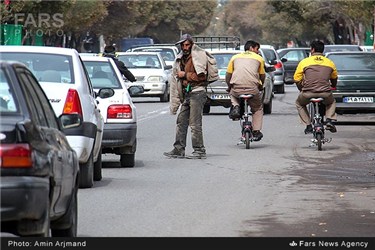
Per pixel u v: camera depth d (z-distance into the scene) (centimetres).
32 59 3238
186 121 4288
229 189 3281
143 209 2822
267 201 3017
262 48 10681
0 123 1800
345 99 6003
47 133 1969
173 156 4297
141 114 7325
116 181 3475
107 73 4169
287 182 3491
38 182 1791
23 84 1919
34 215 1784
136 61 9081
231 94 4781
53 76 3186
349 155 4450
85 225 2534
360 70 6050
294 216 2730
